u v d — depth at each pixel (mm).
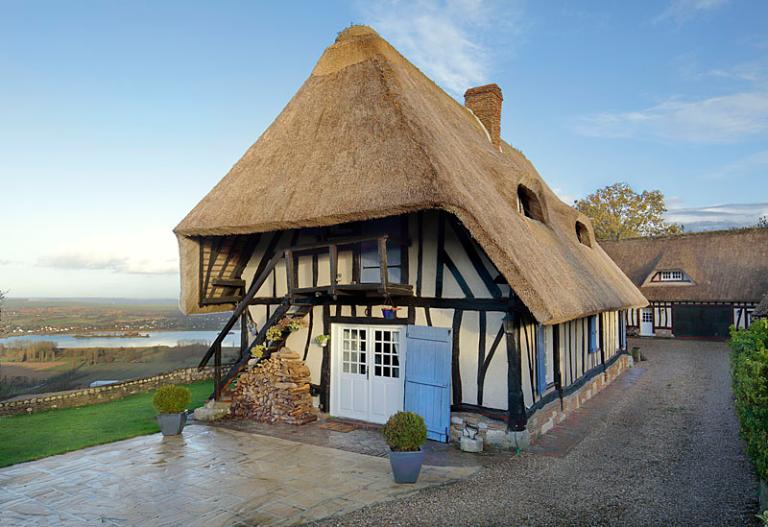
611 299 10977
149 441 7684
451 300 7715
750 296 25438
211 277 10125
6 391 14047
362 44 10336
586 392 10781
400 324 8234
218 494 5445
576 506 5039
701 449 7082
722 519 4652
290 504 5129
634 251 31141
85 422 9438
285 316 9336
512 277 6547
